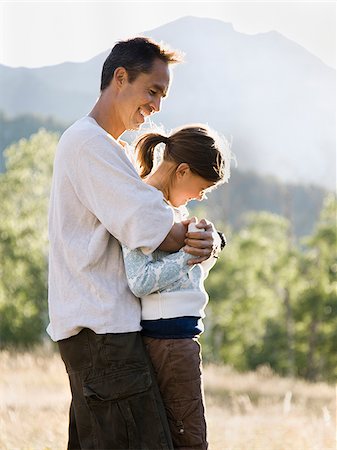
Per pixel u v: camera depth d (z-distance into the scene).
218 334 44.88
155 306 3.40
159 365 3.42
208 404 11.05
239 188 110.00
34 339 34.84
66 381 11.79
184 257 3.36
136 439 3.35
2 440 5.73
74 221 3.41
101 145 3.37
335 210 42.81
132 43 3.47
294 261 42.88
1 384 11.02
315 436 6.66
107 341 3.33
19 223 34.56
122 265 3.41
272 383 15.77
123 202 3.30
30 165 34.94
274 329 43.41
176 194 3.56
